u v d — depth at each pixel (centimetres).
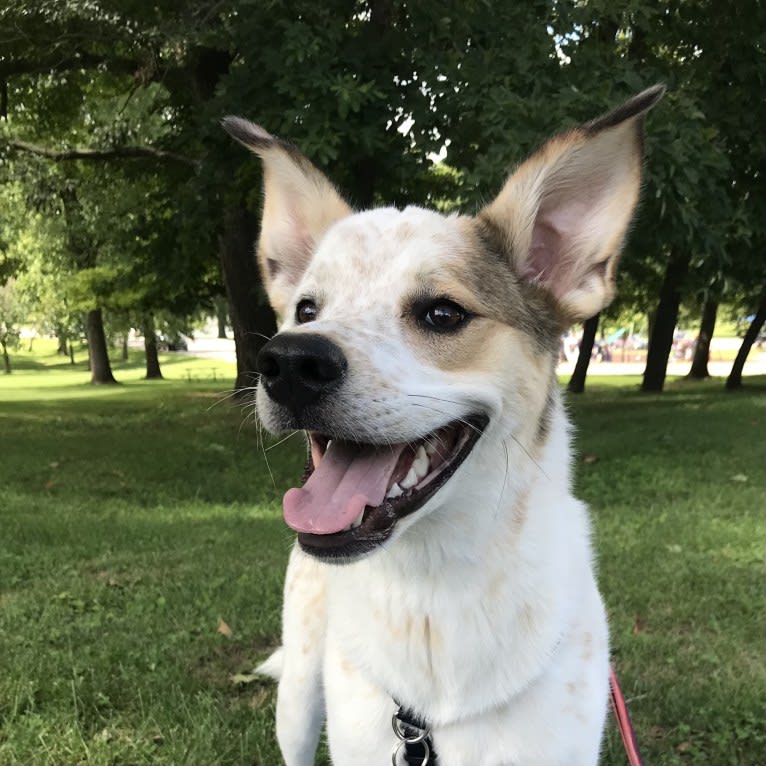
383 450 31
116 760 47
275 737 49
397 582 33
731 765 46
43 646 61
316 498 31
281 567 80
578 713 33
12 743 48
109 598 72
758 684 54
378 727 34
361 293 34
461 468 32
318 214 41
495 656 32
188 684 55
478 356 33
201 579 76
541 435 35
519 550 32
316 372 29
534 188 37
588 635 34
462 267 34
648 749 48
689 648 60
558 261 37
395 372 31
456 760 33
